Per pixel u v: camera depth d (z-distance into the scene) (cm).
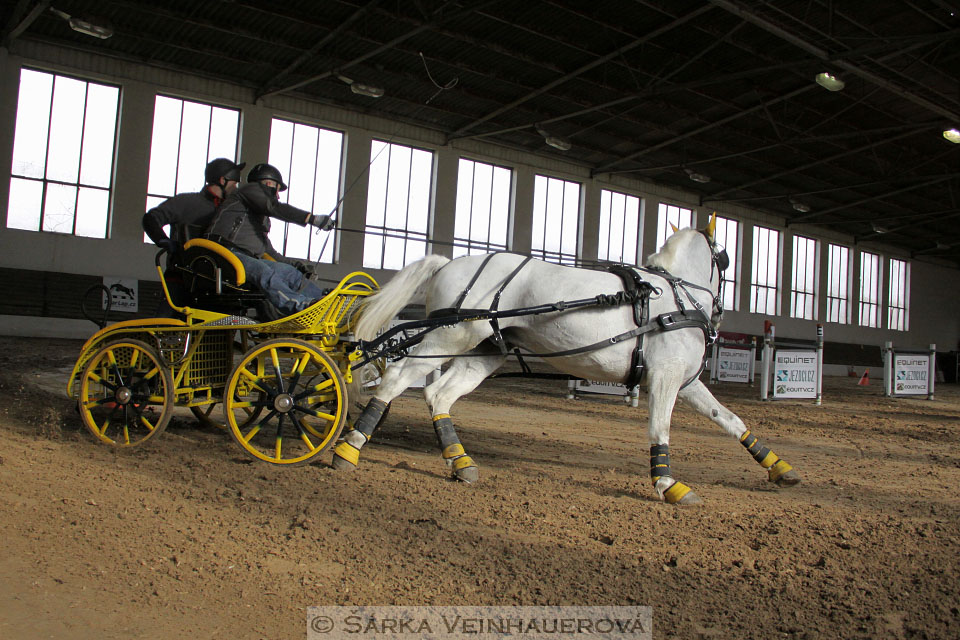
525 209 2661
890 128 2184
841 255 3709
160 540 380
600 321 527
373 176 2350
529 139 2573
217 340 639
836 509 533
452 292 558
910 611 336
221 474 523
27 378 1059
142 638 277
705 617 322
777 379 1515
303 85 2061
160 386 602
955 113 2000
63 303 1908
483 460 670
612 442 844
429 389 586
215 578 338
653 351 536
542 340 542
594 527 448
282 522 424
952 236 3741
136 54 1947
